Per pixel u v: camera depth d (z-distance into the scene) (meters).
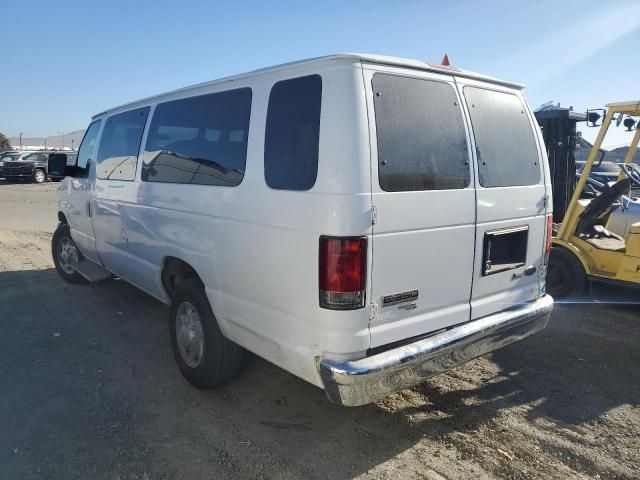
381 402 3.75
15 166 27.66
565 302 6.21
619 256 5.86
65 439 3.26
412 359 2.80
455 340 3.04
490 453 3.15
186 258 3.79
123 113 4.98
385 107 2.74
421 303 2.96
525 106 3.80
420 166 2.88
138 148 4.54
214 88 3.58
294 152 2.82
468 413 3.62
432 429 3.41
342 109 2.62
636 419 3.57
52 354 4.57
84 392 3.88
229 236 3.28
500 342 3.45
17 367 4.30
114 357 4.51
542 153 3.84
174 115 4.04
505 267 3.50
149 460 3.05
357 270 2.60
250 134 3.14
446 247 3.05
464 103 3.25
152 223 4.24
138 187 4.45
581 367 4.39
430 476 2.92
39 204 17.56
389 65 2.82
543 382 4.11
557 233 6.43
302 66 2.85
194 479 2.88
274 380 4.06
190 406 3.68
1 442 3.22
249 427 3.41
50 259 8.43
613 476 2.95
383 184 2.68
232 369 3.75
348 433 3.35
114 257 5.25
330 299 2.62
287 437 3.30
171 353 4.60
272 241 2.93
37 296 6.30
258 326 3.14
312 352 2.75
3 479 2.87
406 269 2.83
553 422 3.51
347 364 2.63
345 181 2.57
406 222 2.79
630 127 6.70
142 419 3.50
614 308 6.04
